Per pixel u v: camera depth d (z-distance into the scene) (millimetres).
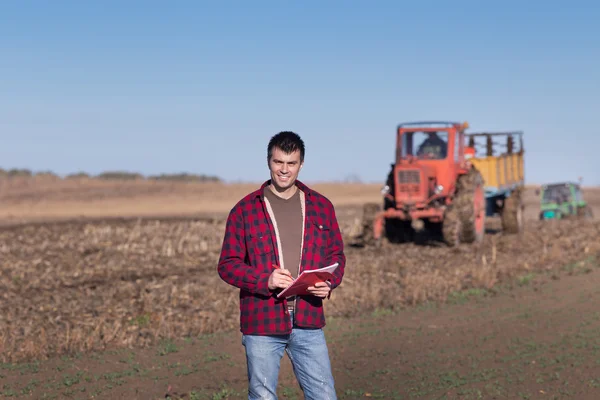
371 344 9375
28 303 12172
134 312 11336
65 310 11539
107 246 20484
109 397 7102
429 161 20531
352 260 17297
